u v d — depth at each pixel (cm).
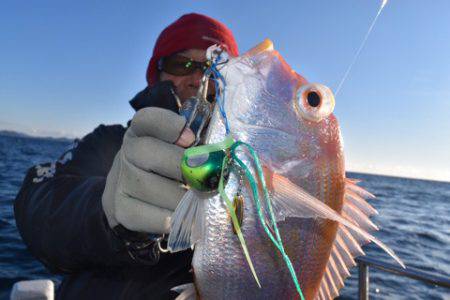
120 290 44
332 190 35
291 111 34
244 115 33
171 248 32
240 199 33
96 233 33
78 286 45
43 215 38
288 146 34
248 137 33
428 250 374
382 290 205
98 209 34
